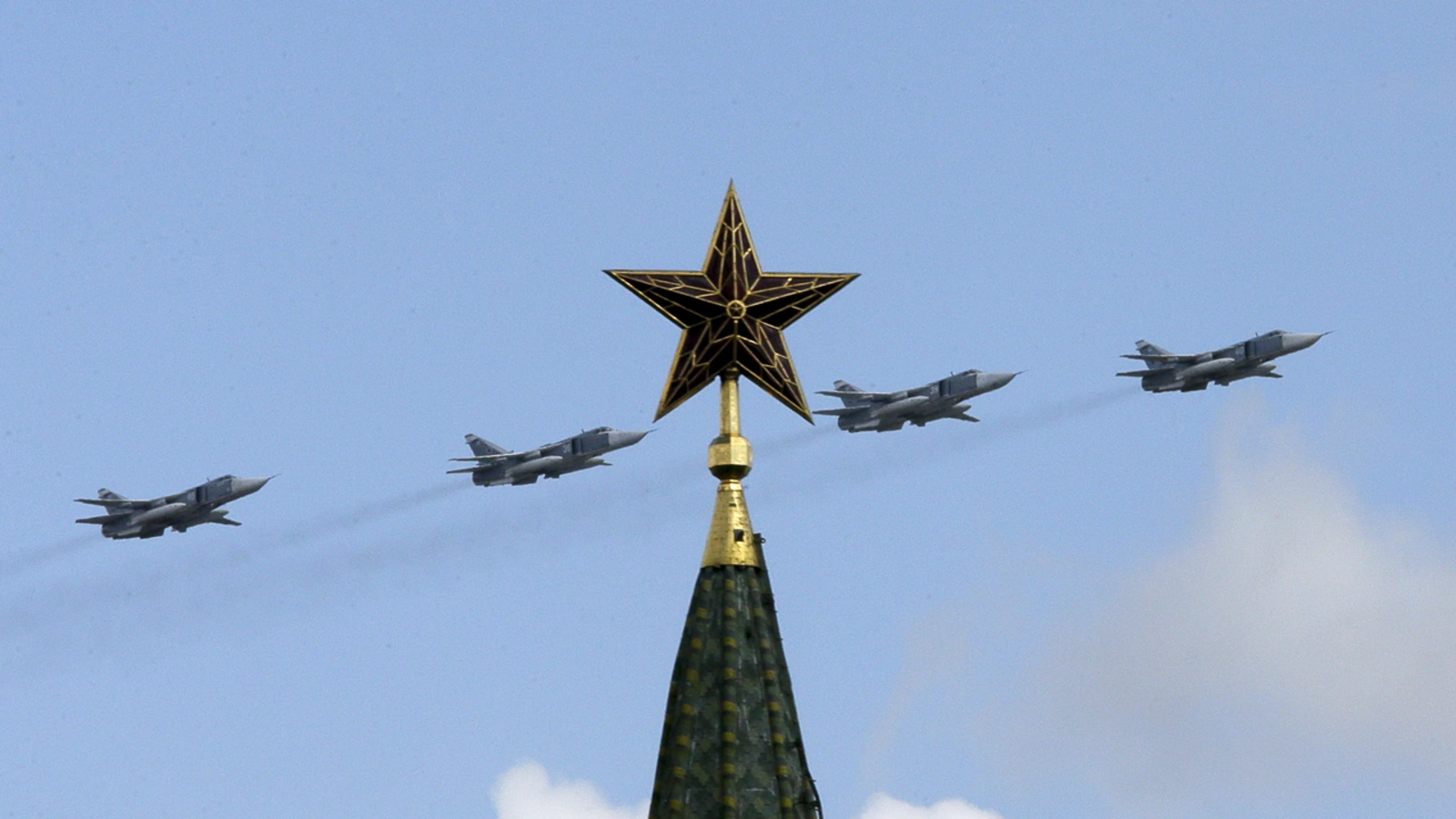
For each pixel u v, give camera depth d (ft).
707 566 420.36
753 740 398.01
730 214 440.04
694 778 394.11
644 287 430.61
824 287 438.40
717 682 404.77
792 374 432.25
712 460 426.51
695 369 429.79
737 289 432.66
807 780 397.60
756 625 412.98
